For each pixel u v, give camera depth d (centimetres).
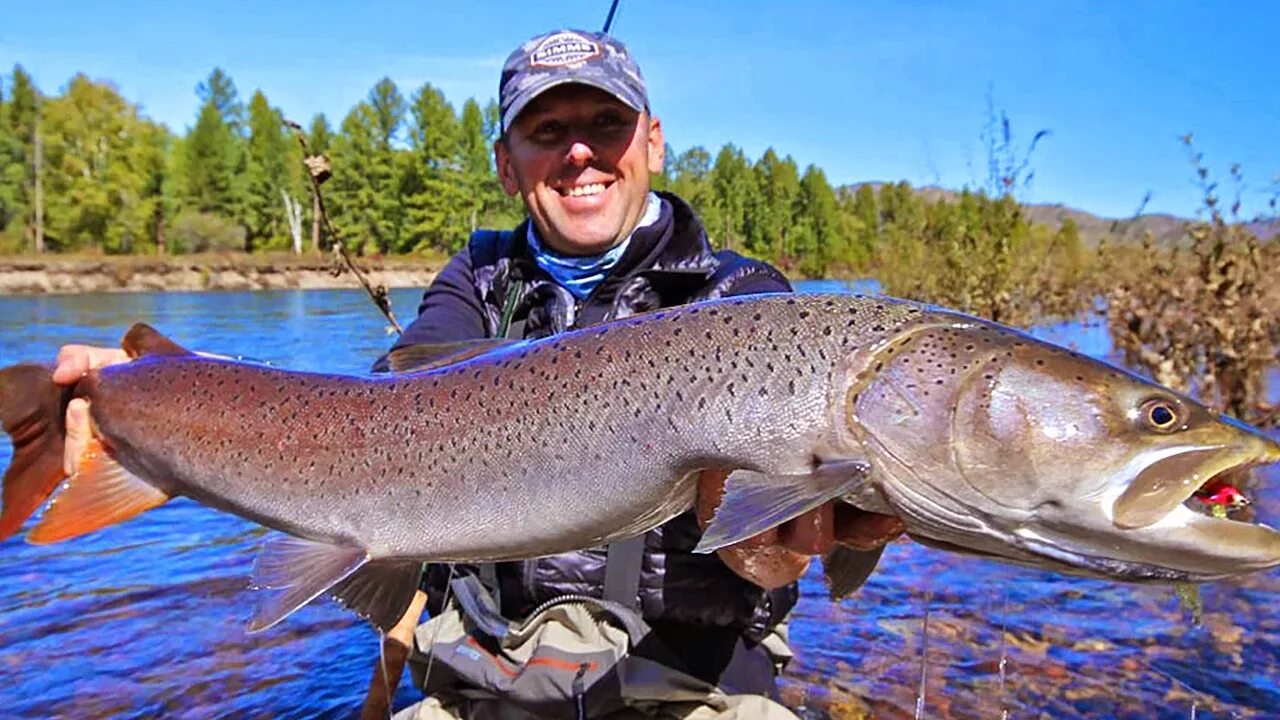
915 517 76
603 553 97
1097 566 72
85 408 101
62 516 99
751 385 77
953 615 149
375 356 448
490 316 111
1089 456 70
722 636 100
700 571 96
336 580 88
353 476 90
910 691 125
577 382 83
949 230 411
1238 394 256
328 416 92
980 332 76
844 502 80
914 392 74
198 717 123
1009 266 359
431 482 87
